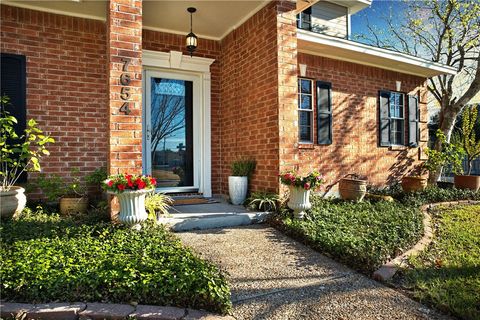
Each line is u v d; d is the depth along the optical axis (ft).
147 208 13.38
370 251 10.60
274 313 7.48
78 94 17.57
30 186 15.99
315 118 23.85
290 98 16.88
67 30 17.31
